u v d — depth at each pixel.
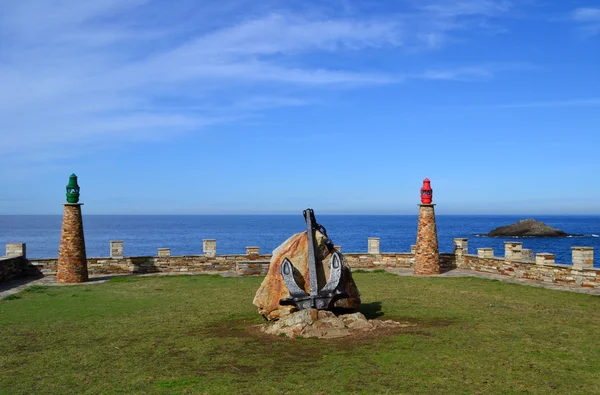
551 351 11.03
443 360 10.32
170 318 15.96
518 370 9.67
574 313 15.88
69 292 22.08
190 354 11.32
